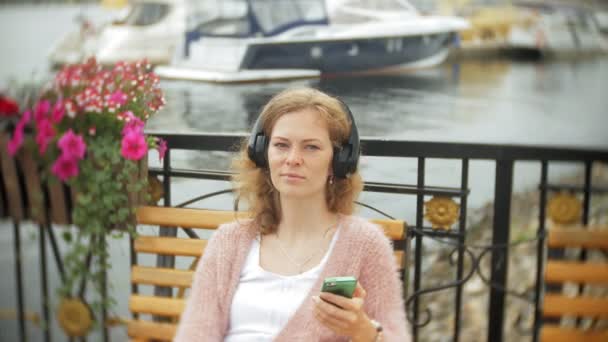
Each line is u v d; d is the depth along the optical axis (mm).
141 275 1749
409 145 1825
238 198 1466
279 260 1378
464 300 3326
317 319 1217
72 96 1919
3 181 2178
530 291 3289
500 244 1846
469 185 2598
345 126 1360
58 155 1977
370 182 1876
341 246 1355
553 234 1519
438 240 1851
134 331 1790
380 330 1240
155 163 2020
